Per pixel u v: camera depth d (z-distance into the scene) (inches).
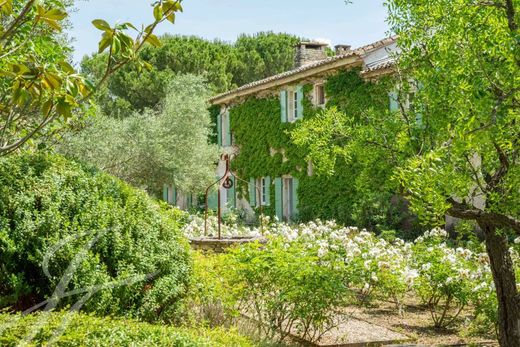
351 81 706.2
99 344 129.2
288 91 841.5
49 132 196.1
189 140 831.7
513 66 174.2
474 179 212.4
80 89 108.0
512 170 192.1
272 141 865.5
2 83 129.0
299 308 238.8
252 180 909.8
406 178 193.5
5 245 171.3
